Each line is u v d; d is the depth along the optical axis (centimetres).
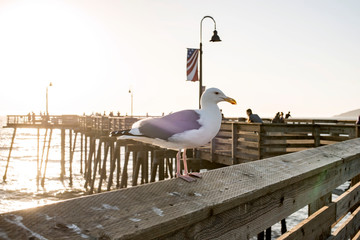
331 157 303
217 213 161
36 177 3028
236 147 1268
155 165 1462
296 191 235
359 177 555
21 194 2292
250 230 189
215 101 308
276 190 211
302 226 240
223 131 1370
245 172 221
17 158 4794
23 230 113
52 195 2266
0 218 116
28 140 9306
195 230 154
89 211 133
